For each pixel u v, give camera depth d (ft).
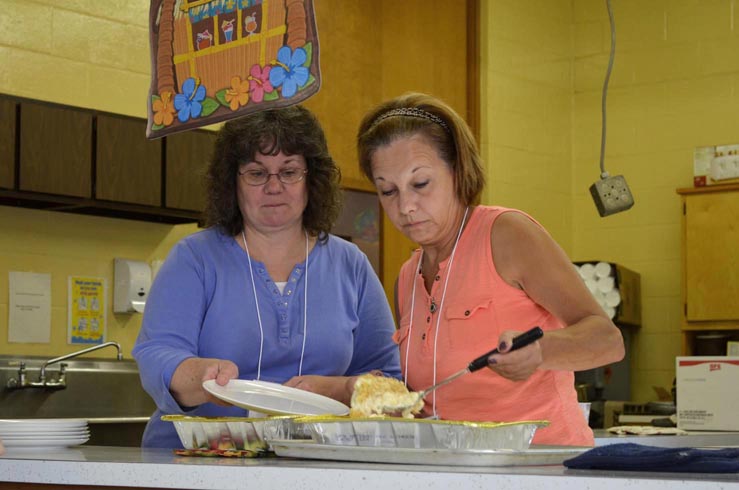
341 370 7.69
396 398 5.60
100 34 13.82
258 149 7.30
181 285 7.34
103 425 12.07
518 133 20.04
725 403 12.66
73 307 13.42
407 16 18.53
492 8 19.70
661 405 17.06
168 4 7.82
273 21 7.20
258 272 7.52
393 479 4.37
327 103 17.19
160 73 7.85
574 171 21.20
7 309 12.87
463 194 6.72
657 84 20.68
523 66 20.22
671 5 20.67
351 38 17.61
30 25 13.15
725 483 3.83
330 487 4.49
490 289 6.47
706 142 20.24
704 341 18.86
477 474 4.22
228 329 7.37
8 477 5.60
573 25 21.34
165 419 6.11
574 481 4.08
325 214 7.79
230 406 7.34
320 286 7.69
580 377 18.75
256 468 4.69
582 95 21.22
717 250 18.69
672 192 20.45
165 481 4.99
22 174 12.14
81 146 12.66
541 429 6.42
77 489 5.39
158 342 7.12
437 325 6.72
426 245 6.82
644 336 20.44
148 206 13.20
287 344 7.45
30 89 13.10
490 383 6.45
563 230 20.89
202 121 7.59
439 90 18.95
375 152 6.68
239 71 7.38
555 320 6.49
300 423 5.71
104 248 13.78
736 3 20.15
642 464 4.48
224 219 7.59
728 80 20.15
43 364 12.42
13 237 12.98
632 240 20.71
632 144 20.83
